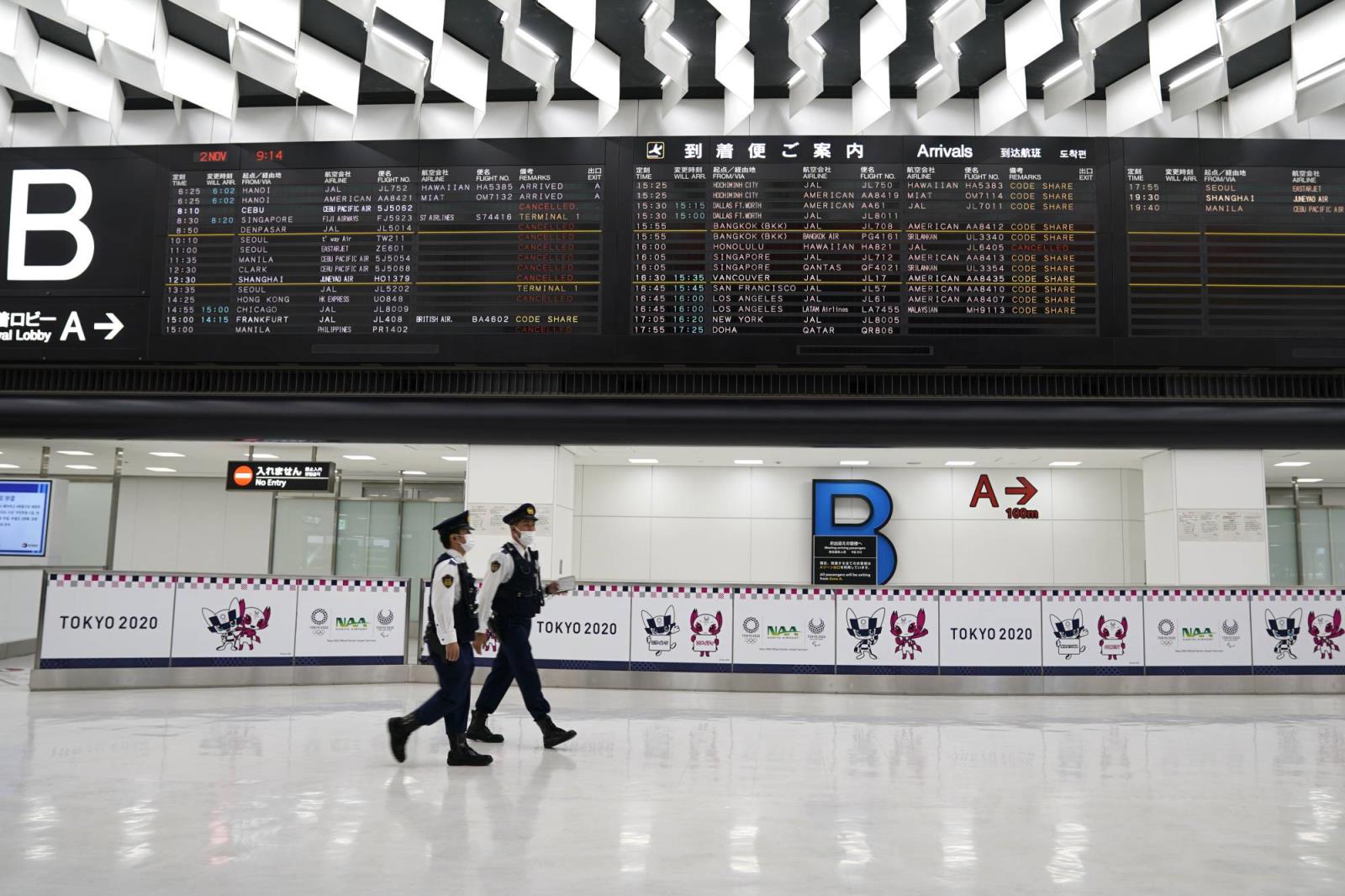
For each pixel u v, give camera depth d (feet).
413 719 17.88
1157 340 28.76
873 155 29.55
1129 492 44.57
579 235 29.78
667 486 46.09
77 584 28.78
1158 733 22.74
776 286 29.43
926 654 30.71
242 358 29.99
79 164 30.63
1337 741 21.66
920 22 26.58
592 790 15.80
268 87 30.01
